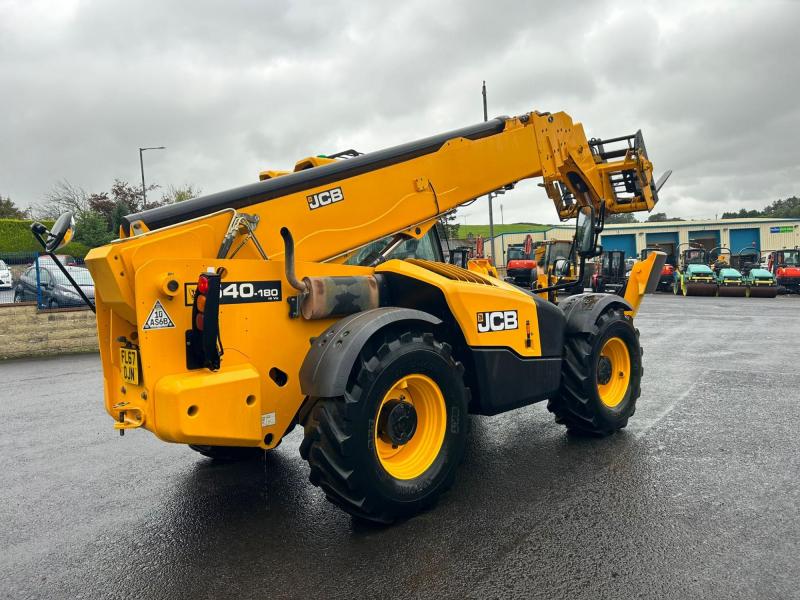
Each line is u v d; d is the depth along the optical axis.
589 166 5.89
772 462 4.32
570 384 4.82
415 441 3.65
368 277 3.94
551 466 4.33
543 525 3.37
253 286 3.46
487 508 3.62
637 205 6.06
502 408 4.21
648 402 6.20
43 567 3.14
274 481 4.33
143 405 3.33
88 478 4.54
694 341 10.91
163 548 3.30
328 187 4.12
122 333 3.54
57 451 5.29
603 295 5.18
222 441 3.23
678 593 2.65
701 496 3.72
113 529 3.59
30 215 41.94
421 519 3.50
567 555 3.02
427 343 3.57
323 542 3.28
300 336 3.69
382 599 2.69
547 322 4.56
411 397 3.67
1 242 26.52
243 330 3.43
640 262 6.19
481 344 4.02
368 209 4.32
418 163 4.58
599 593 2.67
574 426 5.01
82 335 12.58
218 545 3.31
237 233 3.71
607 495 3.77
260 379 3.48
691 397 6.39
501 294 4.19
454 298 3.87
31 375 9.68
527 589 2.72
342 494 3.26
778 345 10.23
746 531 3.23
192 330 3.23
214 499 4.01
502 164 5.10
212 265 3.31
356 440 3.19
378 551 3.14
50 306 12.55
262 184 3.88
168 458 4.99
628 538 3.18
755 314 16.67
